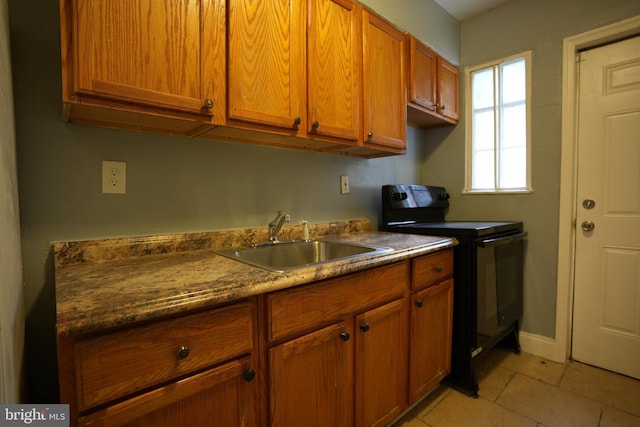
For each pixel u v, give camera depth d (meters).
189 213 1.30
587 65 1.87
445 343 1.57
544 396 1.61
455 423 1.42
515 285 2.00
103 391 0.62
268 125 1.18
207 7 1.01
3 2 0.76
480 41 2.26
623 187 1.77
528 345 2.07
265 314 0.86
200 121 1.02
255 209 1.50
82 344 0.60
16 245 0.80
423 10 2.02
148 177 1.20
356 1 1.55
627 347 1.78
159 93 0.93
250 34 1.11
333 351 1.04
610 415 1.46
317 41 1.31
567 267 1.93
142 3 0.90
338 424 1.06
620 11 1.71
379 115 1.59
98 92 0.83
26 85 0.97
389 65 1.65
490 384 1.72
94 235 1.09
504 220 2.16
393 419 1.29
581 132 1.90
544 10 1.97
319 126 1.31
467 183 2.35
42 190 1.00
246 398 0.83
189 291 0.73
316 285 0.97
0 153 0.62
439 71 2.11
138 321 0.65
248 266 0.99
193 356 0.73
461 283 1.62
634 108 1.73
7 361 0.60
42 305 1.00
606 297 1.85
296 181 1.67
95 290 0.73
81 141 1.07
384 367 1.23
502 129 2.20
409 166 2.42
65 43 0.81
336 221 1.85
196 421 0.75
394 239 1.58
